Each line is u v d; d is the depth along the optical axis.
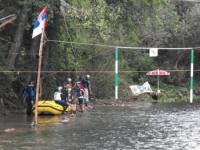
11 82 34.69
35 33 26.67
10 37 36.34
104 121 28.83
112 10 44.03
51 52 39.25
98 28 43.09
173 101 48.53
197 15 59.38
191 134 23.75
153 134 23.66
